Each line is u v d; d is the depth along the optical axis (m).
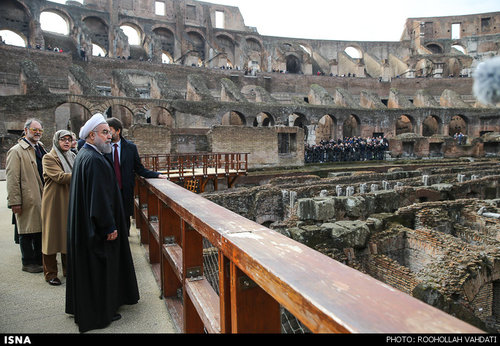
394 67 64.06
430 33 68.06
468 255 8.73
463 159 36.31
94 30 50.59
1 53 32.91
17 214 5.37
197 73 45.44
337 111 40.62
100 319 3.70
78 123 32.94
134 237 7.21
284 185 16.84
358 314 1.22
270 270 1.61
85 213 3.72
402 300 1.32
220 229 2.32
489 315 9.05
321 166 31.69
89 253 3.66
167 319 3.91
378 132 42.88
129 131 23.22
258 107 35.75
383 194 14.61
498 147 38.78
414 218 12.27
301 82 51.78
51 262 4.95
